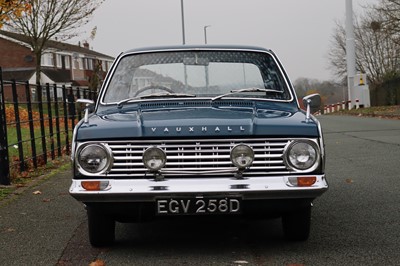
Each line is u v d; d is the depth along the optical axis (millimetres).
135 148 4355
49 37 29188
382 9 30625
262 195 4273
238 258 4574
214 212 4281
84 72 65938
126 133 4344
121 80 5602
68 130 13938
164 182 4277
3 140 8516
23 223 6078
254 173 4336
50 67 57719
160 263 4477
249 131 4352
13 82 9648
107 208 4363
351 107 38312
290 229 4918
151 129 4363
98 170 4324
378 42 55875
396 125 19391
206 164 4328
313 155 4359
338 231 5387
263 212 4395
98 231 4820
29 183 8844
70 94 14539
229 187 4254
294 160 4344
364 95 37281
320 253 4660
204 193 4230
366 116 28531
